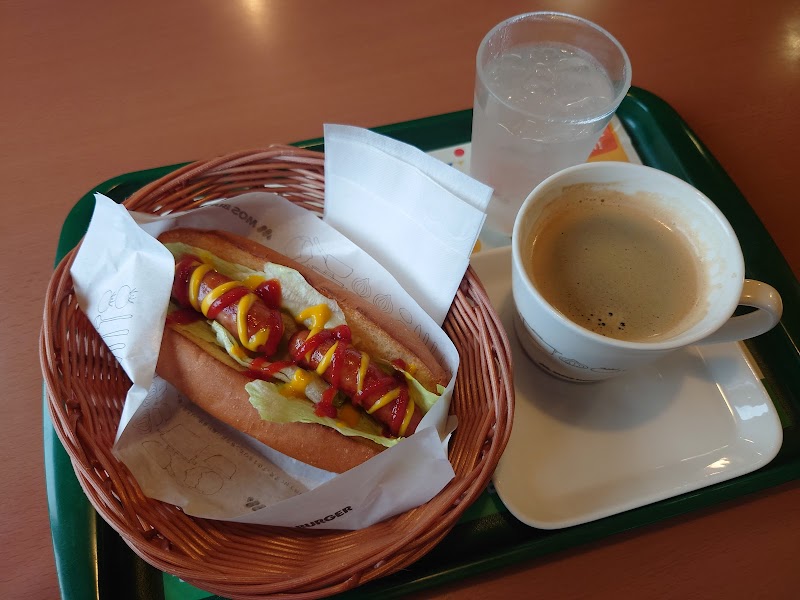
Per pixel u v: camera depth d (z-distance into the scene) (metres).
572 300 0.26
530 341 0.27
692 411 0.29
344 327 0.29
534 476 0.27
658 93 0.40
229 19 0.41
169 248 0.30
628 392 0.30
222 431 0.29
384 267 0.31
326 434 0.27
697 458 0.28
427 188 0.28
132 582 0.26
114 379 0.29
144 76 0.39
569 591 0.26
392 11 0.42
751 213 0.35
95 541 0.26
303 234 0.32
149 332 0.27
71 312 0.28
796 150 0.38
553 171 0.31
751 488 0.27
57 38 0.40
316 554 0.25
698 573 0.26
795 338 0.31
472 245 0.28
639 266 0.27
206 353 0.28
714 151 0.38
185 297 0.30
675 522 0.27
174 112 0.38
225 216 0.32
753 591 0.26
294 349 0.29
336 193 0.31
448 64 0.40
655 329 0.25
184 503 0.26
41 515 0.27
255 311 0.29
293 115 0.38
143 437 0.28
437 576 0.25
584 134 0.29
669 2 0.42
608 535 0.26
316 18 0.41
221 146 0.37
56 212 0.35
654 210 0.27
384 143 0.28
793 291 0.32
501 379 0.26
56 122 0.37
